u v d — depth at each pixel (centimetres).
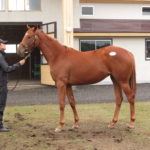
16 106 1107
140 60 1955
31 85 1784
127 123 811
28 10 1803
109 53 720
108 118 885
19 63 734
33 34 733
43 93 1460
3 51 734
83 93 1467
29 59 2280
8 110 1025
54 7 1816
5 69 720
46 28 1766
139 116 899
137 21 2023
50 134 721
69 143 651
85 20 1966
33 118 895
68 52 739
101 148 619
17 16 1797
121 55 716
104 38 1894
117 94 762
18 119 884
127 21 2009
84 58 730
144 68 1959
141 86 1761
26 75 2323
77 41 1861
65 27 1653
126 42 1928
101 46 1895
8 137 702
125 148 620
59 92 732
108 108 1039
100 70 724
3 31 2338
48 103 1170
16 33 2356
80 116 913
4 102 748
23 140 676
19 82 1953
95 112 973
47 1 1811
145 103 1141
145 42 1956
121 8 2031
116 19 2014
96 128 773
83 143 651
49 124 820
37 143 653
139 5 2058
